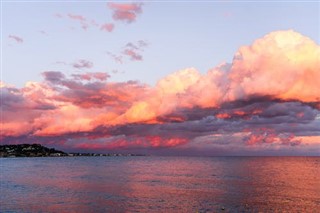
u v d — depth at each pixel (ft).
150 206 229.66
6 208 226.79
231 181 392.88
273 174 497.87
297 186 335.47
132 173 557.74
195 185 354.54
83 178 459.73
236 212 208.85
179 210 215.92
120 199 261.03
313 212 208.03
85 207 228.43
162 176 481.05
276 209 216.33
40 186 359.87
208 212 209.26
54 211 216.95
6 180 433.89
